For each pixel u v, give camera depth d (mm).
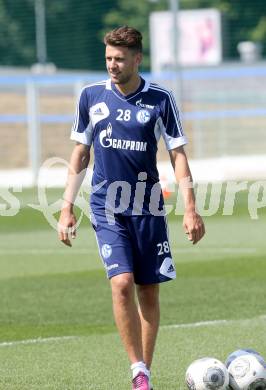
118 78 17469
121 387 18188
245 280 31906
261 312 26141
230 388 16656
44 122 91000
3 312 26922
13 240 45531
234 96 90375
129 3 139250
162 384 18297
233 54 133375
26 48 140500
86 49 133500
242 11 134625
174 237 44969
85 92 18062
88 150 18375
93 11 135000
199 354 21016
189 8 140125
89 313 26594
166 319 25375
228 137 89250
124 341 17234
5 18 140500
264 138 88750
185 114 90562
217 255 38625
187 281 31938
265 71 89750
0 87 99875
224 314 25953
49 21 133375
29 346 22359
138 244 17781
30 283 32281
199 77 91062
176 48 77562
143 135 17672
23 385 18391
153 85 17875
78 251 41062
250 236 44625
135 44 17438
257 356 16906
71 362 20531
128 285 17234
